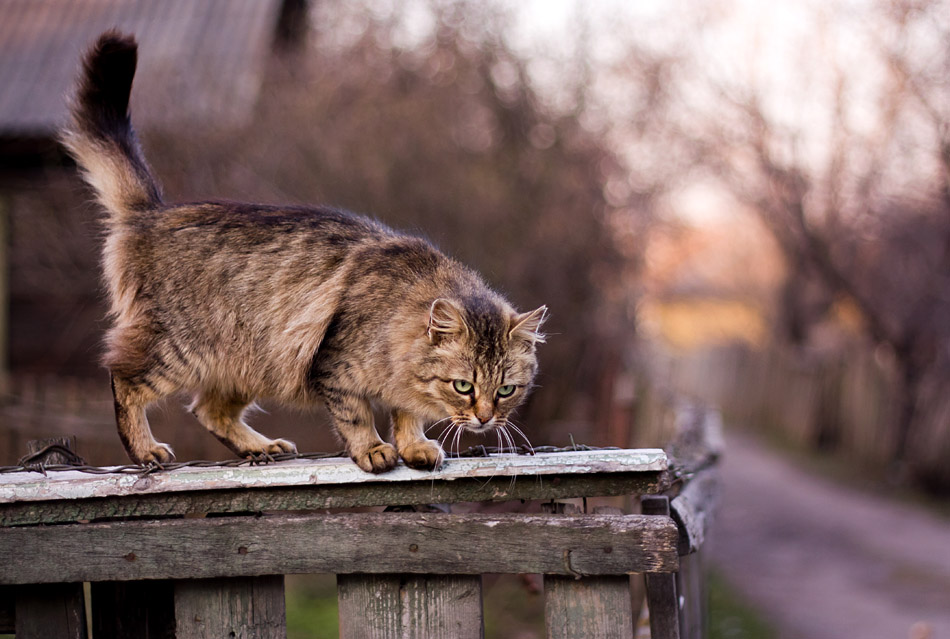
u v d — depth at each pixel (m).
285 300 3.53
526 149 11.31
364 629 2.97
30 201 10.66
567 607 2.90
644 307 12.87
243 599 2.99
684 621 3.72
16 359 11.02
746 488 13.16
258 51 11.01
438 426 7.49
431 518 2.90
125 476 2.99
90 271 10.21
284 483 2.96
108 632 3.20
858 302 13.31
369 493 2.99
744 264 26.64
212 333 3.60
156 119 9.41
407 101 10.63
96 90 4.08
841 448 15.78
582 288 10.70
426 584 2.96
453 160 10.58
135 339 3.66
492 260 10.02
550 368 10.29
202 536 2.94
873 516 11.27
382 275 3.55
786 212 14.34
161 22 11.66
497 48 11.72
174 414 7.71
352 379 3.43
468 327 3.48
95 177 4.03
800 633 7.02
